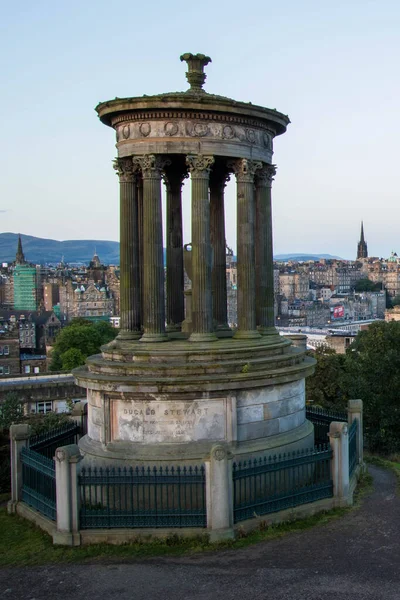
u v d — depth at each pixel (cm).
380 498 2380
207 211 2391
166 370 2248
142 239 2627
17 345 13812
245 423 2320
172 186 2877
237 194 2484
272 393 2389
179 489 2031
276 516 2122
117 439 2309
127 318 2520
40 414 5756
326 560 1866
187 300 2636
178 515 2034
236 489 2206
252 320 2481
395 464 2892
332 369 5978
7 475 2795
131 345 2395
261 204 2622
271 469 2128
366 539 2005
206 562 1878
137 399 2262
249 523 2066
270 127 2580
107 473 2052
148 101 2336
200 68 2544
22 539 2117
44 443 2561
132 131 2402
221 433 2280
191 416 2255
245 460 2267
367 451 4359
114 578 1809
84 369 2484
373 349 5188
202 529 2017
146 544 2006
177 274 2888
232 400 2277
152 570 1845
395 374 4656
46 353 16050
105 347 2498
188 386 2216
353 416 2714
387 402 4591
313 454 2236
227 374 2258
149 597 1691
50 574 1856
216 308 2822
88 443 2403
